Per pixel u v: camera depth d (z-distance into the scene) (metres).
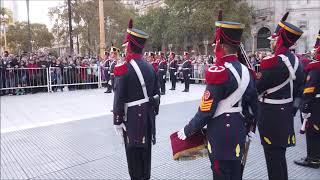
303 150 6.26
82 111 10.86
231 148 3.19
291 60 4.05
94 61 19.84
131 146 4.31
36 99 13.99
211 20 35.88
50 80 16.53
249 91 3.25
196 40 39.88
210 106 3.10
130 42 4.31
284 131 4.14
